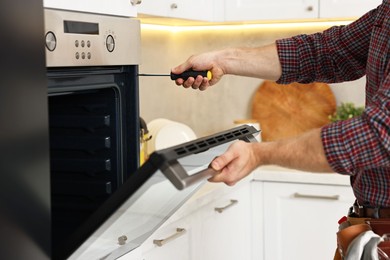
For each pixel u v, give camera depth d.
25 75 1.08
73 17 1.44
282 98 3.51
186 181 1.11
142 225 1.43
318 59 1.95
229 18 3.24
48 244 1.15
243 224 2.97
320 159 1.37
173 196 1.37
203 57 1.92
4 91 1.05
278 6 3.15
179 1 2.89
